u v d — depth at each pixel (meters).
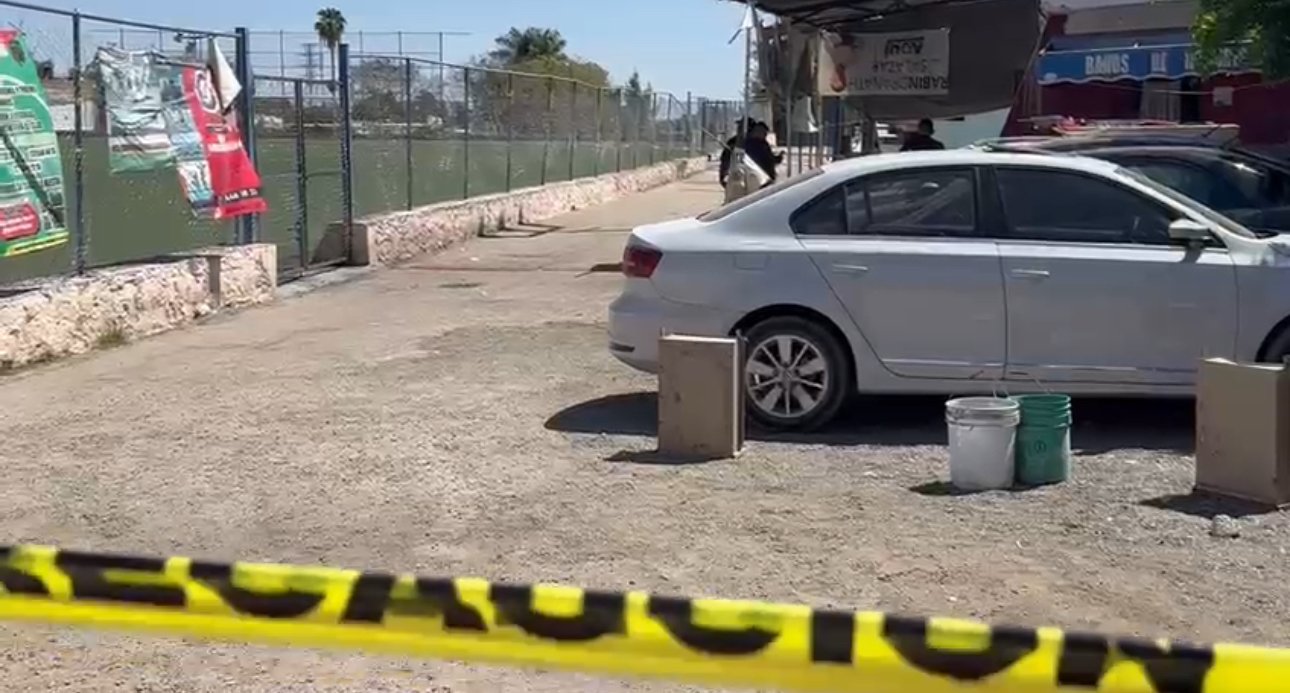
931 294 7.89
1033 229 7.96
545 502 6.74
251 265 14.49
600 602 2.67
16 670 4.74
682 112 45.62
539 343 11.80
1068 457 7.04
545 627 2.70
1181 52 14.58
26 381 10.16
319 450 7.90
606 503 6.71
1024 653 2.50
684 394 7.61
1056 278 7.80
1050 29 15.84
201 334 12.50
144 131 12.64
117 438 8.27
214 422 8.70
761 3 16.06
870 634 2.55
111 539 6.25
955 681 2.53
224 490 7.05
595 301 14.61
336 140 18.36
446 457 7.69
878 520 6.38
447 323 13.09
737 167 17.47
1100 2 15.54
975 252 7.88
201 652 4.90
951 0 16.11
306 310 14.12
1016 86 16.64
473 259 19.16
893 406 8.93
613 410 8.96
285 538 6.23
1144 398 8.30
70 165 13.91
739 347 7.68
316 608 2.79
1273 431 6.41
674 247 8.22
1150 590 5.43
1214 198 10.23
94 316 11.57
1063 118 15.23
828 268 7.98
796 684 2.60
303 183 16.95
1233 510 6.45
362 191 19.77
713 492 6.88
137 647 4.94
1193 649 2.44
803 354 8.08
